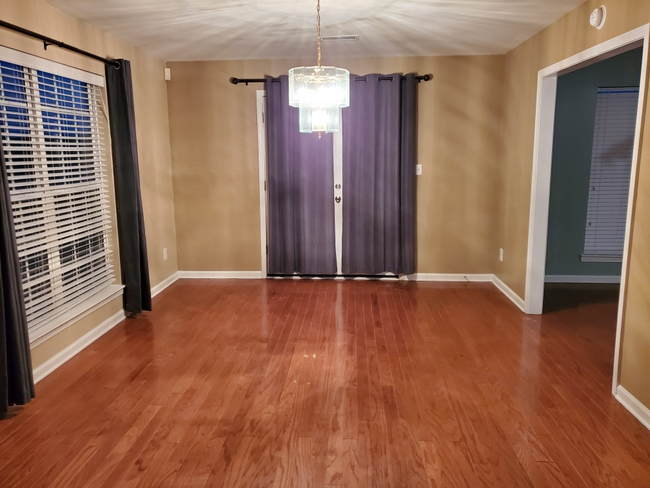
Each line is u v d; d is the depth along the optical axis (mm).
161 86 4988
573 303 4512
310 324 3984
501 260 4949
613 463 2186
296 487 2039
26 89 2990
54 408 2674
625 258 2656
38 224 3082
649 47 2426
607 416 2570
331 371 3115
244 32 3873
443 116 5020
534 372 3088
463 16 3453
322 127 2949
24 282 2963
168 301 4609
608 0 2818
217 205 5301
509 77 4695
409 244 5156
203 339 3668
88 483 2070
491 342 3584
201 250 5398
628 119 4949
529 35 4055
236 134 5152
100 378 3031
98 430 2461
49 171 3381
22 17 2863
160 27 3693
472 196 5141
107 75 3770
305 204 5121
